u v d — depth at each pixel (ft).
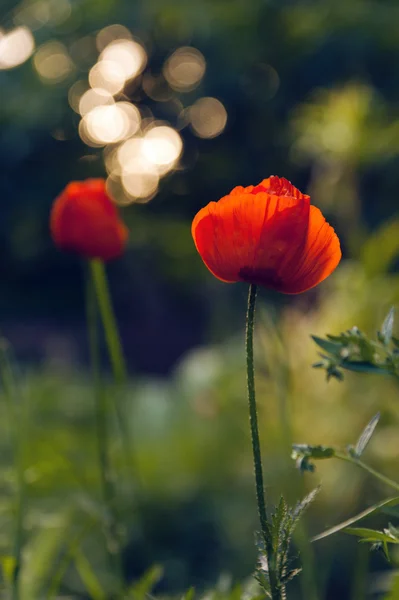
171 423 18.95
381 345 4.25
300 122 14.56
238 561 15.12
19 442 6.53
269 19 28.35
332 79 27.35
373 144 13.28
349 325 11.95
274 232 3.56
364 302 11.74
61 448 11.09
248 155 34.53
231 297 26.73
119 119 35.24
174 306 46.93
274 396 14.42
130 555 14.28
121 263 45.83
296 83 29.68
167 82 35.50
